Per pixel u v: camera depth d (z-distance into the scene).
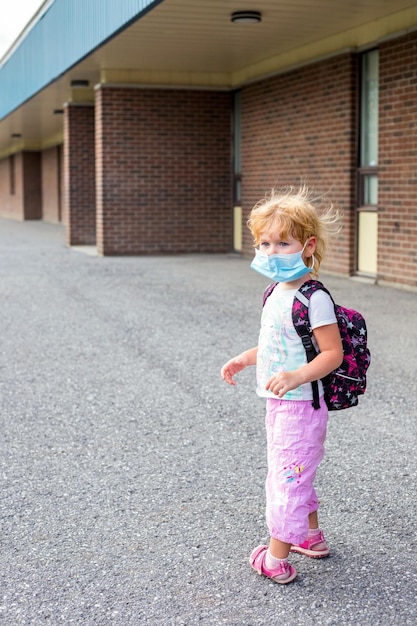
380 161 12.00
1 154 40.62
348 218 12.93
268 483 3.38
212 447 5.07
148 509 4.13
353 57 12.62
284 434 3.30
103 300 10.89
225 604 3.19
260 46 14.16
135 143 17.22
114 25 12.57
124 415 5.78
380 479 4.48
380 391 6.27
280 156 15.12
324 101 13.45
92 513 4.09
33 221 34.94
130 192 17.36
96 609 3.16
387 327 8.65
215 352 7.70
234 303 10.44
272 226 3.21
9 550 3.69
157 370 7.05
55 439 5.28
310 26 12.46
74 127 19.95
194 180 17.61
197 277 13.30
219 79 17.38
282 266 3.19
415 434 5.26
